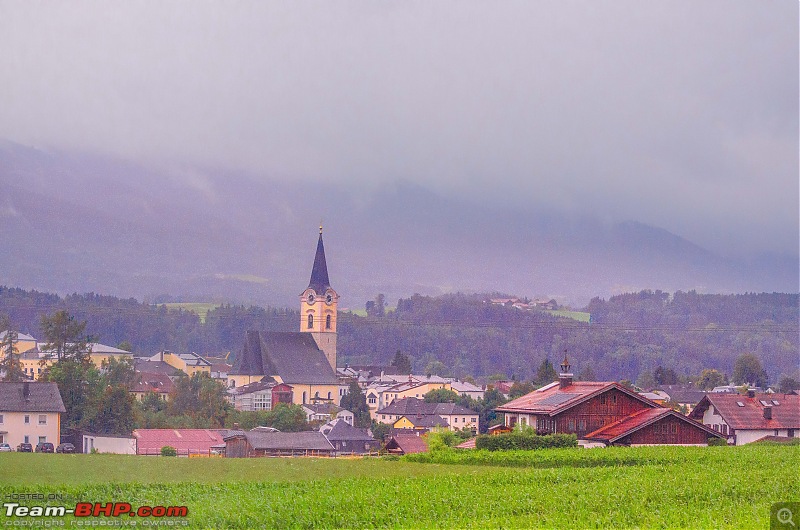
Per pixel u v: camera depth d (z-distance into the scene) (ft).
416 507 271.08
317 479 331.36
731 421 590.96
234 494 294.05
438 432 547.49
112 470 349.61
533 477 323.16
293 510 265.75
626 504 272.10
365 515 261.03
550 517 259.39
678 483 300.40
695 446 444.14
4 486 304.09
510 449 437.99
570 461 381.19
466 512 268.00
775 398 613.93
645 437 464.24
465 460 393.29
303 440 593.83
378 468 368.48
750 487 295.07
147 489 303.68
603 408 482.28
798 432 593.83
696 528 241.55
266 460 387.55
